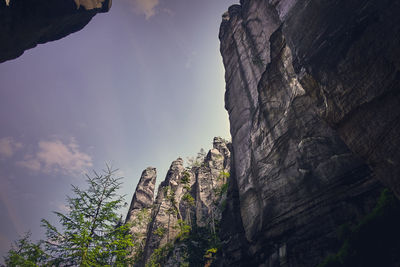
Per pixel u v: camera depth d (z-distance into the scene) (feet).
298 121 61.67
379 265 31.76
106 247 50.44
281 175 60.90
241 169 83.25
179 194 229.86
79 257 46.70
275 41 77.71
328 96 39.17
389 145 30.12
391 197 34.47
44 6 96.07
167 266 133.39
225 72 123.03
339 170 48.01
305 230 50.39
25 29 96.02
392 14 30.63
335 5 39.83
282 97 70.13
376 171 32.01
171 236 186.91
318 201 49.80
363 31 34.30
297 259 49.44
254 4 109.19
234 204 82.28
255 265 63.21
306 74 44.70
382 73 31.12
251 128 83.05
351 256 34.86
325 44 40.55
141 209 248.32
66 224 49.44
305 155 55.98
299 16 48.14
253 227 66.23
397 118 29.35
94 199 55.36
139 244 191.01
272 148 67.51
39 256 44.68
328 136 53.62
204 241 104.32
